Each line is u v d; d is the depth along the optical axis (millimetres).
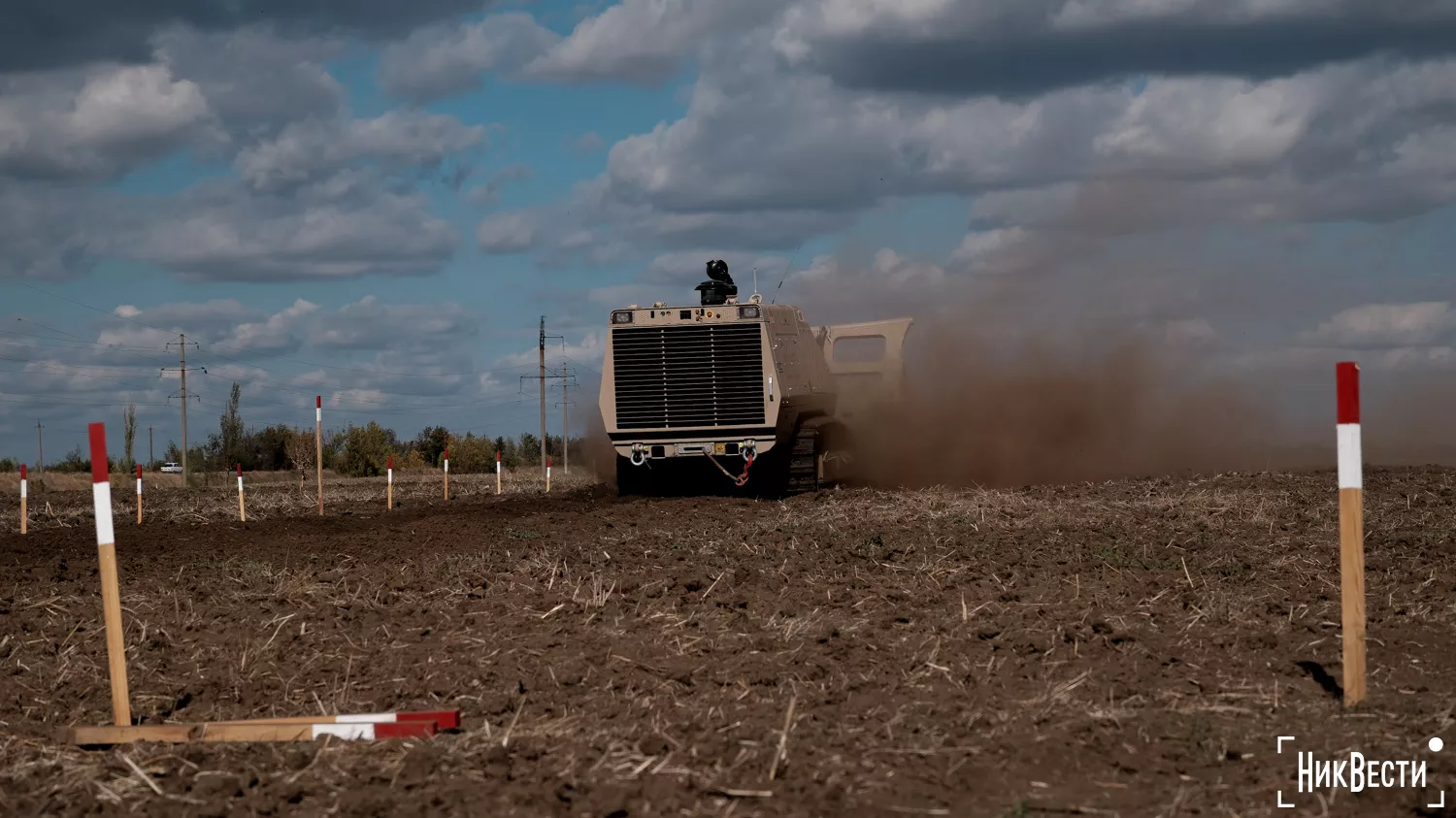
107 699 8711
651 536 16188
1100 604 10664
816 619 10234
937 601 11016
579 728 7309
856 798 6020
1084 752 6668
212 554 16359
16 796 6539
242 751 7102
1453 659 8758
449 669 8922
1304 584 11508
